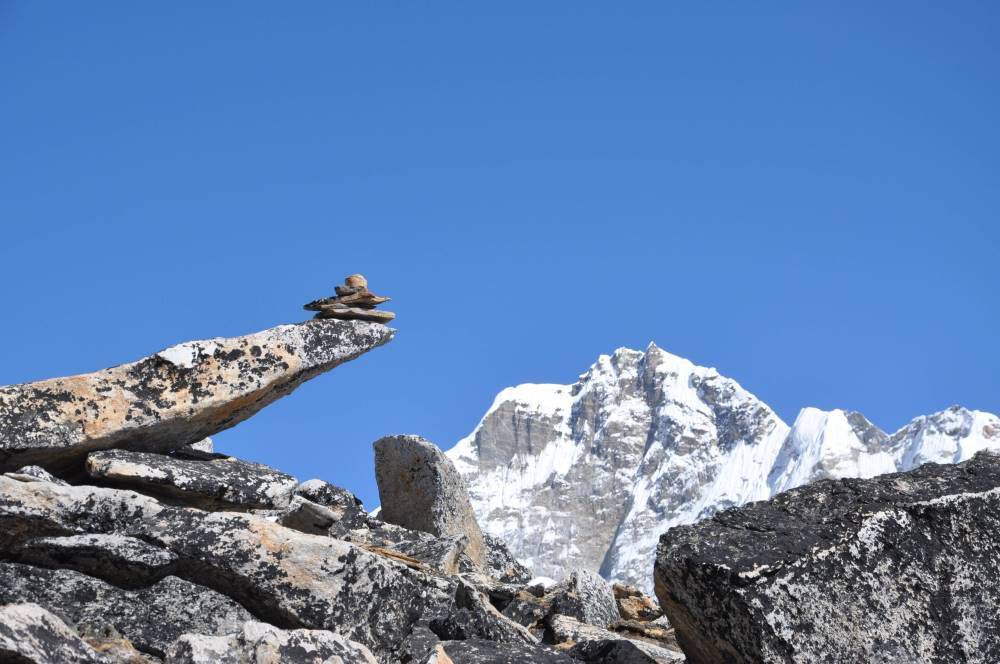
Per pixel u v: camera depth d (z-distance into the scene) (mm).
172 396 27969
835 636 19188
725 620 19469
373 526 33500
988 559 20125
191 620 22719
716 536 20109
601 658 23281
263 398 29453
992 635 19625
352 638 23172
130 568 22766
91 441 26922
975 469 21453
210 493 27188
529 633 24781
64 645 17172
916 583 19703
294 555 23172
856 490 20734
